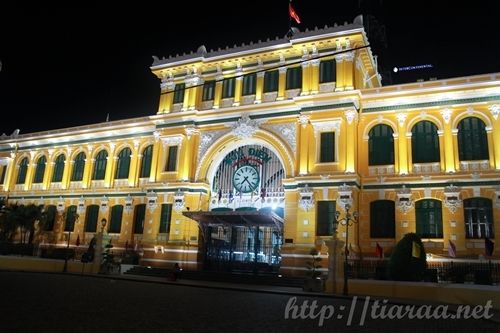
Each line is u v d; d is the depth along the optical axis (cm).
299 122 3375
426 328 1386
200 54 3841
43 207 4616
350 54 3316
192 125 3766
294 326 1302
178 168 3734
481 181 2891
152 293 2088
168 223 3688
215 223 3422
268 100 3556
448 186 2950
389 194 3112
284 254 3138
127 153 4416
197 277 3147
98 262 3319
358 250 3033
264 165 3566
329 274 2520
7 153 5159
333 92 3216
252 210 3294
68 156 4734
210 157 3688
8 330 1016
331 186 3103
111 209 4312
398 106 3231
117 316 1305
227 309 1616
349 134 3152
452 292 2139
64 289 2022
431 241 2919
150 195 3803
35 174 4944
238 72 3753
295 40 3453
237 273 3134
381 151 3225
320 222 3103
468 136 3036
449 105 3098
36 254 4081
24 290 1867
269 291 2414
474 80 3033
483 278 2519
